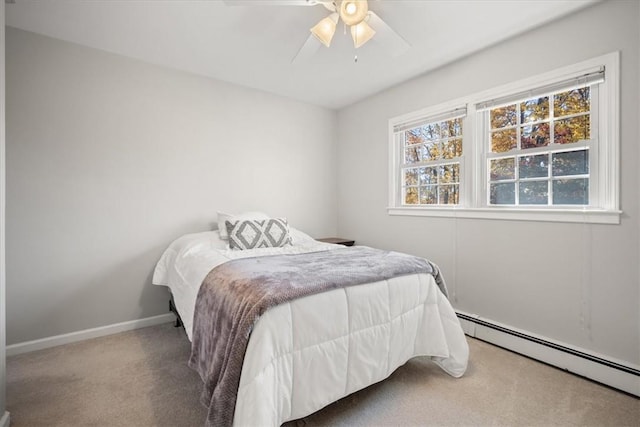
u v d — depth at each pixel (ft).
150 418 4.83
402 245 10.13
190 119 9.27
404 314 5.67
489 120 8.01
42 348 7.24
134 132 8.39
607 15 5.84
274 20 6.63
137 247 8.50
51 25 6.81
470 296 8.19
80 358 6.77
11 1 5.90
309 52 6.62
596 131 6.13
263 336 3.93
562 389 5.65
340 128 12.65
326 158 12.52
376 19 5.65
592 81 6.04
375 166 11.10
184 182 9.21
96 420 4.78
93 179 7.86
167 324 8.82
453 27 6.80
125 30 7.00
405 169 10.25
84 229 7.77
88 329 7.85
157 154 8.75
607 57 5.84
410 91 9.73
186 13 6.39
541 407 5.14
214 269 5.85
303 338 4.33
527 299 7.06
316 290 4.53
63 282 7.54
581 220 6.19
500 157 7.72
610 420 4.83
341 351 4.71
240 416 3.59
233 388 3.77
